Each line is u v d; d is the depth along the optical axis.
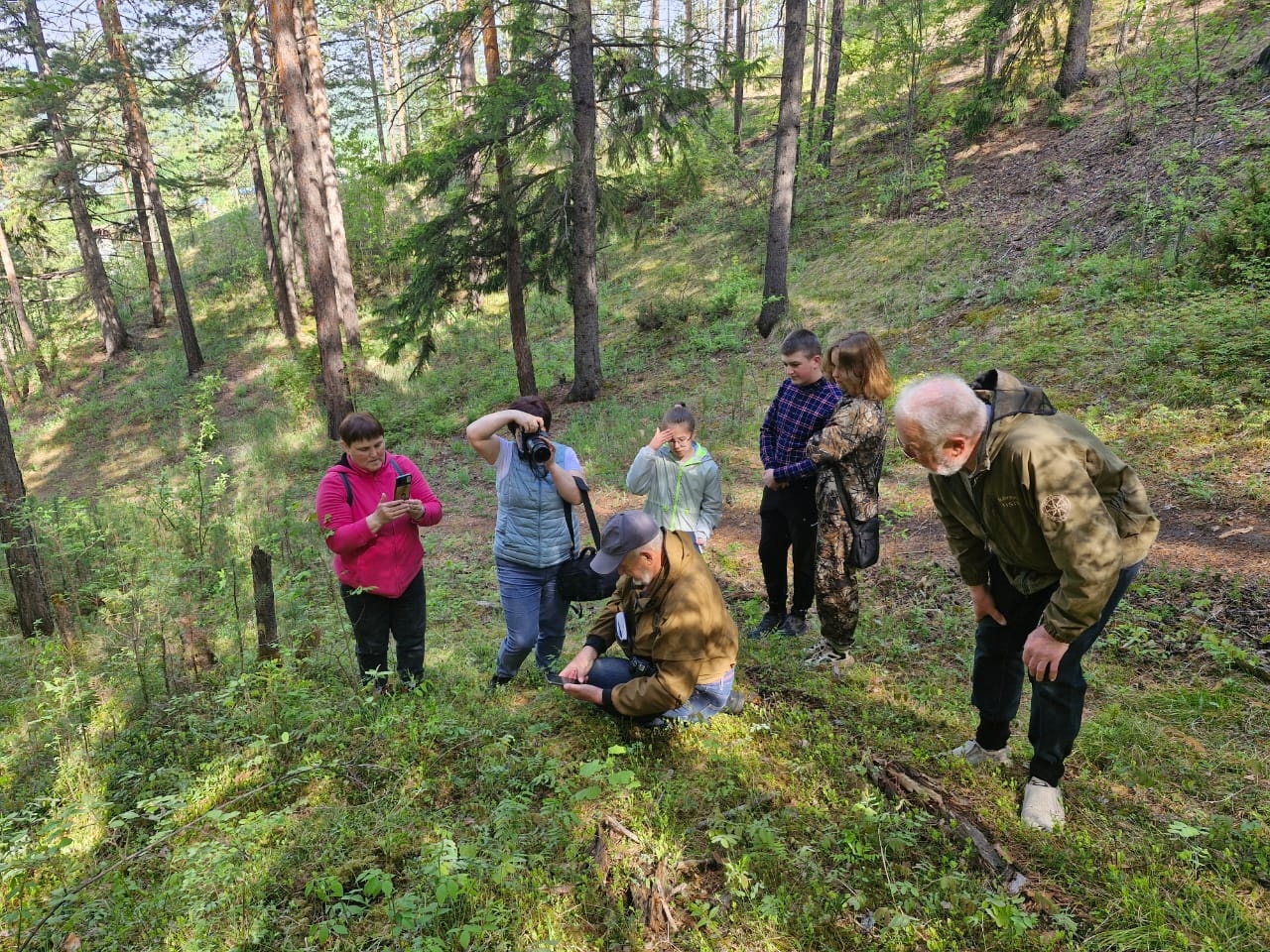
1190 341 7.36
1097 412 7.02
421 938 2.25
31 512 6.93
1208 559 4.88
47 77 6.45
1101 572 2.25
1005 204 13.80
